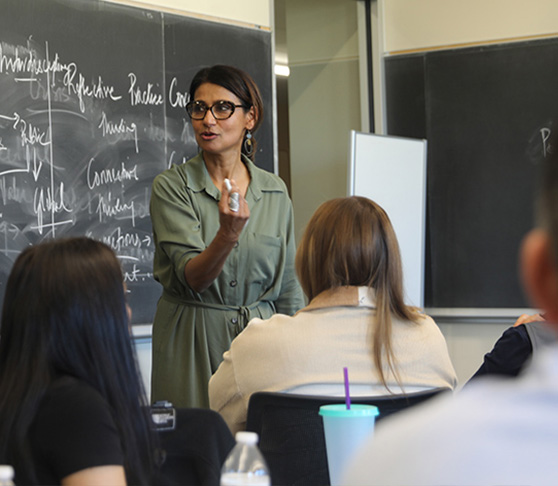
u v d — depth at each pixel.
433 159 4.29
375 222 1.57
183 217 2.27
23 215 2.95
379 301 1.54
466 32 4.25
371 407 1.25
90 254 1.18
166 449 1.24
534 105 4.18
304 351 1.51
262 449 1.46
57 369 1.14
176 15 3.43
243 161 2.44
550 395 0.46
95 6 3.18
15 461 1.07
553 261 0.44
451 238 4.27
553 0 4.15
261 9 3.76
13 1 2.95
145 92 3.31
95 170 3.15
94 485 1.04
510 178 4.21
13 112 2.94
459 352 4.29
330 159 4.62
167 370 2.27
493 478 0.45
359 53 4.48
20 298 1.15
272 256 2.34
